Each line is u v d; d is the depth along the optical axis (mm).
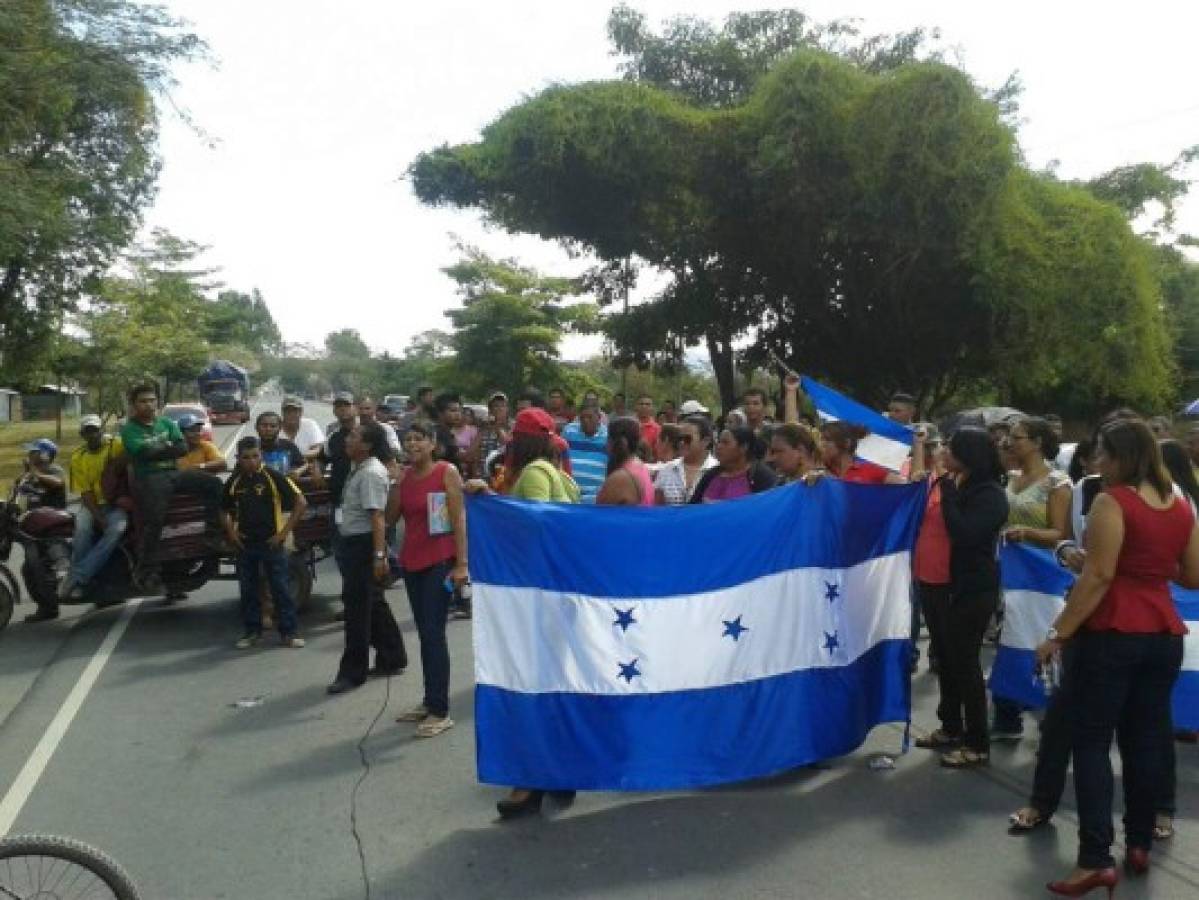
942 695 6055
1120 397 24906
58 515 9828
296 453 10531
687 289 25344
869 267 22312
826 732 5648
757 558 5453
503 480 7438
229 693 7367
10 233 17531
